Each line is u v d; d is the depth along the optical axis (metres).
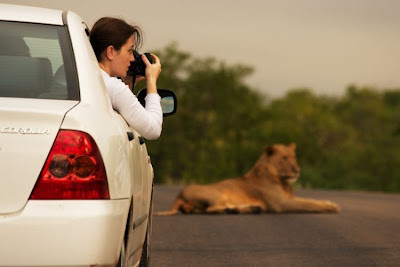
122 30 9.51
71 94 7.29
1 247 6.50
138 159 8.53
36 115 6.75
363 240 16.95
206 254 14.62
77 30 7.99
